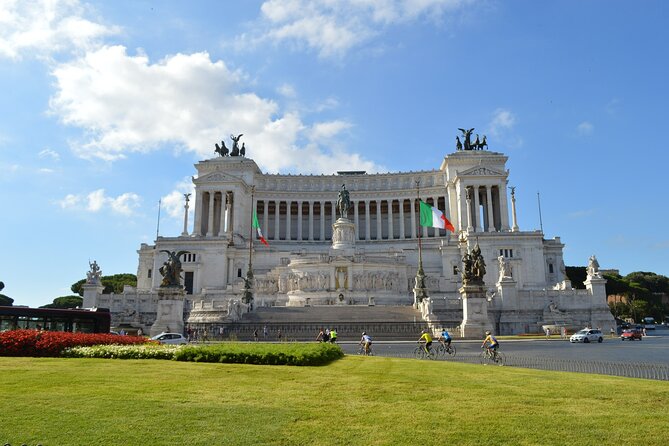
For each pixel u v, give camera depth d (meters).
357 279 106.94
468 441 13.88
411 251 127.12
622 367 33.81
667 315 179.88
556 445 13.60
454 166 148.75
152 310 94.38
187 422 15.34
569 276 156.00
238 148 163.38
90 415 15.95
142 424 15.03
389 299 105.00
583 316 91.25
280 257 128.12
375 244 149.12
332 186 160.38
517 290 92.25
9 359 31.45
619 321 139.75
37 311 48.19
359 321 73.50
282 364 31.33
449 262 124.19
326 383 23.17
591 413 17.05
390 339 67.75
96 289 94.38
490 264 120.12
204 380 23.58
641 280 191.62
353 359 36.44
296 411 17.03
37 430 14.19
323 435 14.25
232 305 79.38
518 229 134.25
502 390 21.48
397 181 159.62
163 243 125.81
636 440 13.99
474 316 64.12
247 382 23.16
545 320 88.38
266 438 13.89
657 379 27.25
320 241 153.12
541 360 39.22
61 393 19.33
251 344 38.53
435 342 61.50
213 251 125.62
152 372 26.02
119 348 34.72
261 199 155.88
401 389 21.61
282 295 109.69
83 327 50.25
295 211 164.50
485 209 147.38
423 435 14.36
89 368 27.08
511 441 13.90
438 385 22.78
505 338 74.44
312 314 81.50
